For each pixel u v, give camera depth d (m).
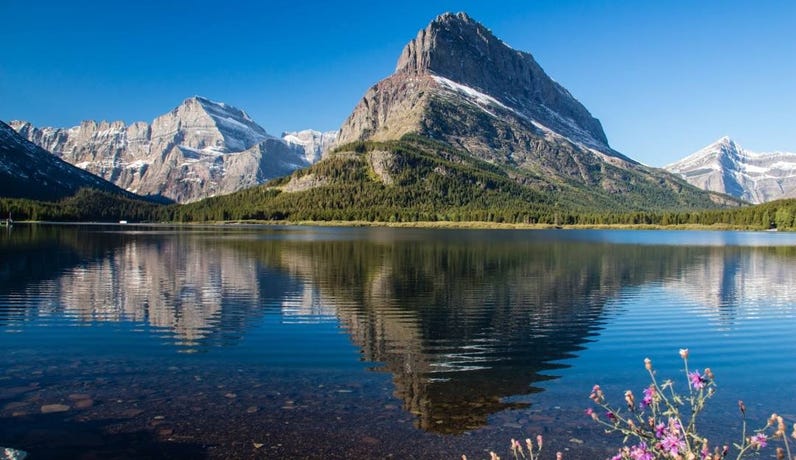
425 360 24.86
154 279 52.41
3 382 20.80
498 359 25.20
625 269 67.06
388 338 29.19
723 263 77.38
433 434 16.44
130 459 14.45
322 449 15.30
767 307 40.06
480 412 18.30
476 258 80.44
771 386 21.58
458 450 15.40
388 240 134.50
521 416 18.00
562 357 25.77
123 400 18.89
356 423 17.16
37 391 19.77
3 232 160.38
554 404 19.19
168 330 30.58
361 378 21.92
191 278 53.50
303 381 21.41
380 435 16.28
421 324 32.91
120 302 39.50
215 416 17.50
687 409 18.83
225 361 24.19
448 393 20.23
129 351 25.78
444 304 39.97
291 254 84.56
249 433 16.23
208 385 20.70
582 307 39.38
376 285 49.59
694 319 35.28
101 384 20.66
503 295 44.50
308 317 34.66
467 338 29.34
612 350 27.16
